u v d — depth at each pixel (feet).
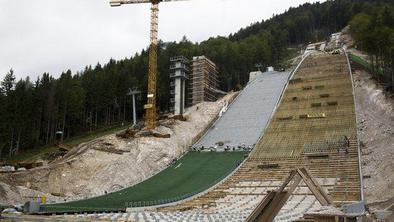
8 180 247.09
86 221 146.51
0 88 448.24
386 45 347.56
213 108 425.69
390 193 193.16
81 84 495.82
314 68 476.95
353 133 296.92
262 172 264.52
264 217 86.69
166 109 505.66
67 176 267.59
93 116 495.00
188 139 350.02
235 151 319.68
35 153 384.47
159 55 587.68
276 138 322.96
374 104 326.44
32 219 149.48
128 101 488.02
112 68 546.26
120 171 278.67
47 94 445.78
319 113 347.77
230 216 173.68
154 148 314.55
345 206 144.87
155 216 175.01
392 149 238.89
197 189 248.52
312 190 95.61
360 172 232.53
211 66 532.73
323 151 279.08
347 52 540.11
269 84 458.91
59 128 447.83
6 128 384.27
